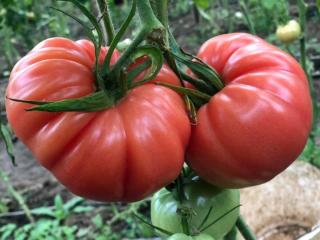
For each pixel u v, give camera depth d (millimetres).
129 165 178
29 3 896
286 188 474
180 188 224
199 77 207
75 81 183
